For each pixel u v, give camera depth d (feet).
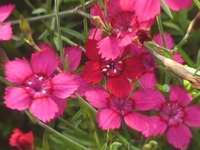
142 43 0.27
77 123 0.33
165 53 0.29
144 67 0.28
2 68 0.31
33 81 0.29
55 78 0.29
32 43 0.30
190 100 0.30
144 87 0.29
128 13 0.27
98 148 0.31
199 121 0.29
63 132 0.33
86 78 0.28
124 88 0.28
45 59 0.29
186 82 0.31
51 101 0.28
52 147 0.33
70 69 0.30
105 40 0.28
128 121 0.28
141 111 0.30
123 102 0.29
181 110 0.29
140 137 0.32
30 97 0.28
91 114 0.31
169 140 0.29
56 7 0.30
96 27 0.29
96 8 0.29
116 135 0.31
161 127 0.29
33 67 0.29
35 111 0.28
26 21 0.30
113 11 0.28
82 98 0.30
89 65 0.28
